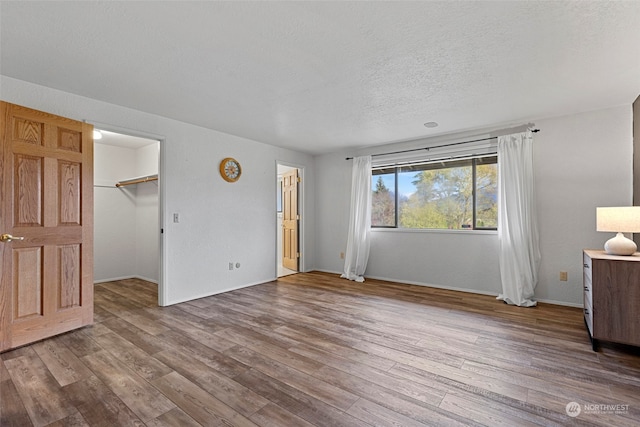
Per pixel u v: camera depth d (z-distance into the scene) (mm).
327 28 1856
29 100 2598
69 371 2033
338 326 2871
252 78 2533
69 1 1610
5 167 2305
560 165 3488
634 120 3059
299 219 5570
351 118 3561
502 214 3742
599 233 3301
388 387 1860
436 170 4488
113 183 4949
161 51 2121
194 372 2027
